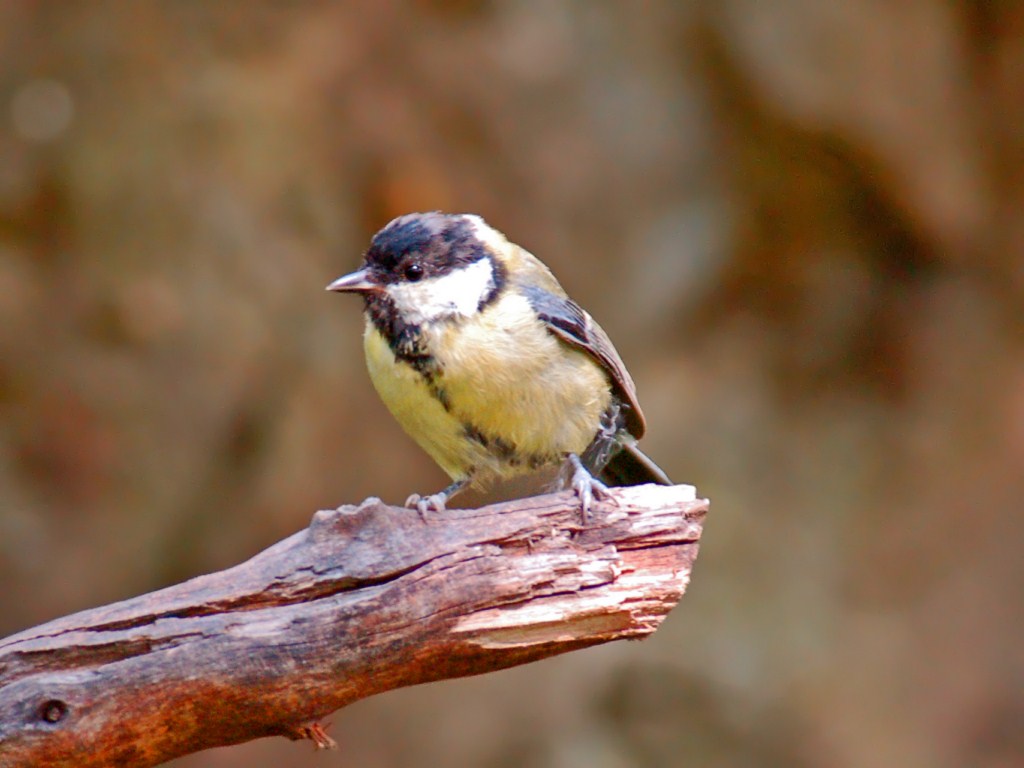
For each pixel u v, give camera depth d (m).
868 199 12.80
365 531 5.34
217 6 11.86
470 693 12.12
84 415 11.50
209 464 11.77
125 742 4.98
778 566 12.97
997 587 12.83
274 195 11.92
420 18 12.30
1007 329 13.05
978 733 12.52
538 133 12.59
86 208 11.52
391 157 12.16
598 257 12.84
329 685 5.17
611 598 5.53
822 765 12.37
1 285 11.30
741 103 12.62
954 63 12.49
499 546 5.47
